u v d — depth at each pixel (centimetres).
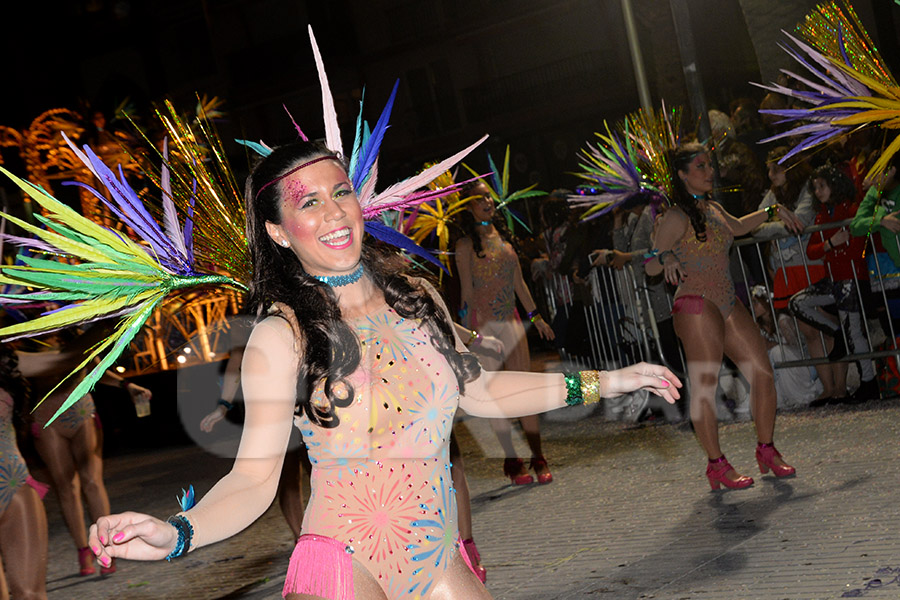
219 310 1047
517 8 3167
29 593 502
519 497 701
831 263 799
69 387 687
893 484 543
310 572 240
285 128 3450
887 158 548
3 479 499
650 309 916
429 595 246
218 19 3412
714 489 610
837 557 445
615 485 680
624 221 1011
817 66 1031
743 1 1159
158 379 1365
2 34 3000
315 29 3375
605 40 3091
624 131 755
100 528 210
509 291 725
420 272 279
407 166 2300
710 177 599
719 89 1920
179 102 3412
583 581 485
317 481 247
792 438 713
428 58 3353
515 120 3275
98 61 3297
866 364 805
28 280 273
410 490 246
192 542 221
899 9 1370
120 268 276
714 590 435
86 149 290
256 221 261
